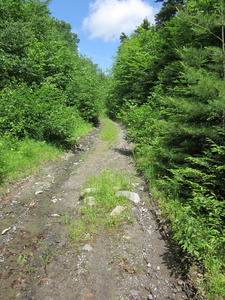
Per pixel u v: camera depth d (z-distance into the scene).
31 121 8.00
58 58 13.07
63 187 5.47
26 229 3.76
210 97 4.11
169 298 2.50
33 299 2.48
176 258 3.09
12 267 2.95
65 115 8.80
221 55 4.21
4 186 5.23
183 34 7.36
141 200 4.75
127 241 3.47
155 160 6.06
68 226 3.87
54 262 3.04
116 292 2.58
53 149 7.99
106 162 7.38
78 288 2.63
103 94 22.17
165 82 10.09
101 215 4.18
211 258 2.80
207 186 3.94
